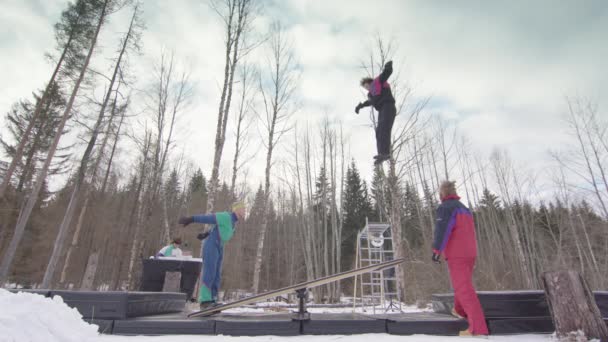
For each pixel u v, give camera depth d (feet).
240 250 93.04
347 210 109.09
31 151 64.80
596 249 77.36
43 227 71.97
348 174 115.75
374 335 10.14
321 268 69.10
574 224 82.33
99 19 50.11
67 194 74.64
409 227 76.69
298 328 10.32
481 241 79.30
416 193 68.49
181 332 10.17
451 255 10.92
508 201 91.04
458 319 10.87
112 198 81.56
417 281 47.26
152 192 58.34
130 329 10.09
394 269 32.19
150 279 23.48
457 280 10.68
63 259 72.28
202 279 13.83
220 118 40.63
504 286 55.67
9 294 8.64
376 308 28.07
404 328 10.51
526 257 77.46
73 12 50.01
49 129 65.31
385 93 15.58
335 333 10.38
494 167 96.53
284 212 108.68
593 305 9.36
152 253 79.00
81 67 49.32
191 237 78.38
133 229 66.33
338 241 65.72
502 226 92.32
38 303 8.80
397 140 41.11
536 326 11.04
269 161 50.96
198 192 107.76
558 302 9.78
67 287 73.46
